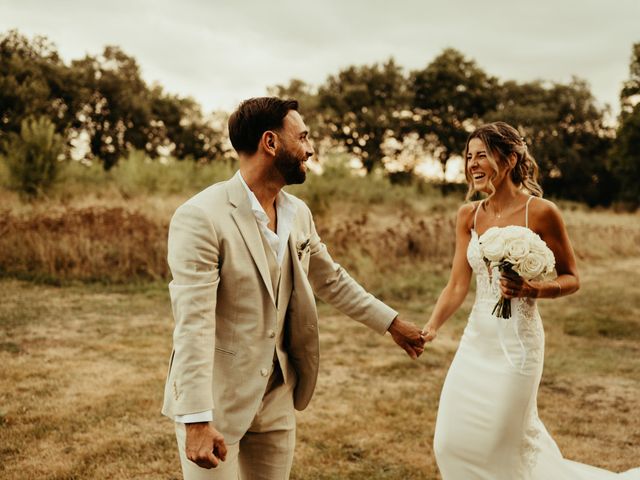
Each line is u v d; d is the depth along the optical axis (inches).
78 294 310.2
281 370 82.5
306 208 89.7
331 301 97.9
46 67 1542.8
